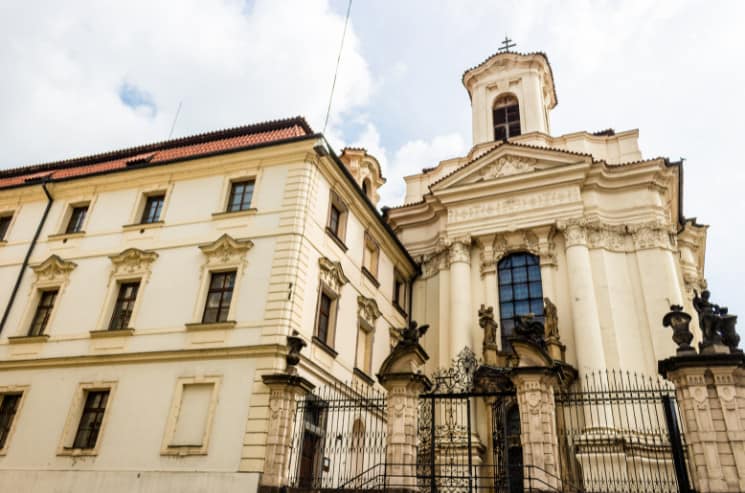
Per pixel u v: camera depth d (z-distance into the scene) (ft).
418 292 99.81
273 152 67.82
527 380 43.50
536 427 41.68
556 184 92.38
